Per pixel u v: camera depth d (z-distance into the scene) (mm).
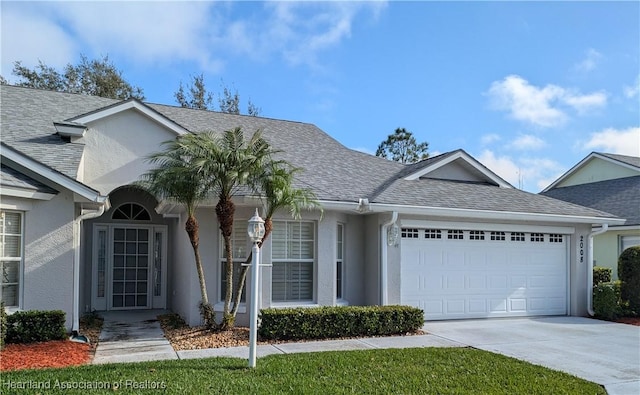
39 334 9492
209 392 6289
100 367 7551
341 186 13156
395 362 8203
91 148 12680
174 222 15570
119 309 15461
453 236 13680
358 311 10797
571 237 15133
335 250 12352
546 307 14680
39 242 10141
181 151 9969
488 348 9828
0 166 10016
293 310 10445
